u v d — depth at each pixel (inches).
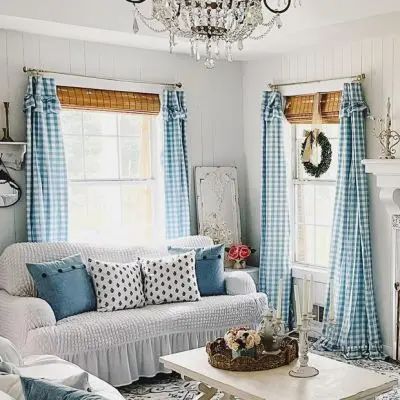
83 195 207.3
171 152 217.9
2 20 167.0
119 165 214.7
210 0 114.7
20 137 187.8
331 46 208.5
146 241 221.0
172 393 169.5
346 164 200.1
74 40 196.2
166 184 217.5
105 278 181.6
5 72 184.4
